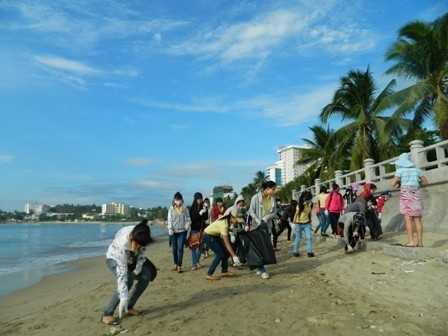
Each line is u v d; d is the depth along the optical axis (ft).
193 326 16.88
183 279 28.37
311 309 18.24
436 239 33.65
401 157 29.43
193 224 32.71
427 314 16.48
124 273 17.31
